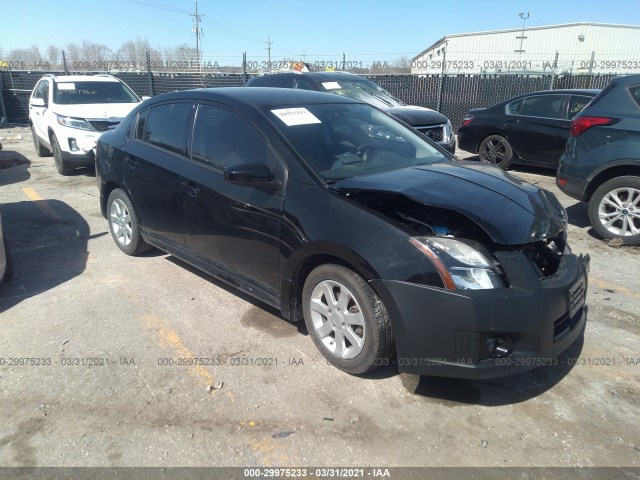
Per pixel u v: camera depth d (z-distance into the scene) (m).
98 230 6.24
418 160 3.96
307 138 3.61
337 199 3.14
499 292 2.71
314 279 3.30
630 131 5.36
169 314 4.07
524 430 2.79
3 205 7.39
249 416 2.90
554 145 8.95
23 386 3.17
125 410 2.96
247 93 4.12
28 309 4.17
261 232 3.50
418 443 2.70
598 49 41.12
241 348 3.58
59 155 9.32
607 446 2.68
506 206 3.00
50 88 10.19
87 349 3.57
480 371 2.74
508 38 43.22
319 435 2.76
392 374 3.27
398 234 2.87
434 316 2.75
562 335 2.93
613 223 5.68
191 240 4.21
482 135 9.92
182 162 4.21
